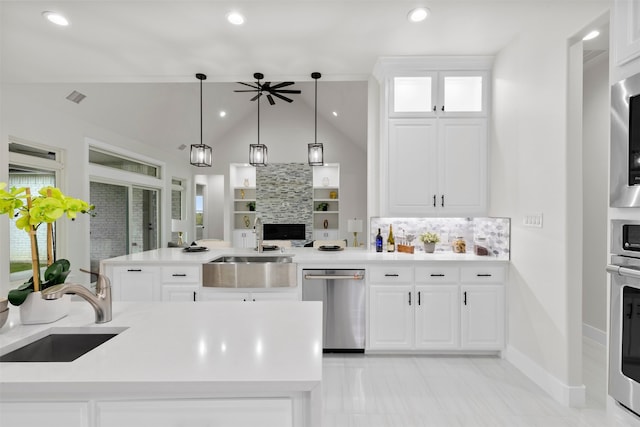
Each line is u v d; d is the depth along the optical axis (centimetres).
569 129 223
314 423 88
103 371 92
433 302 299
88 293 132
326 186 897
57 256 425
